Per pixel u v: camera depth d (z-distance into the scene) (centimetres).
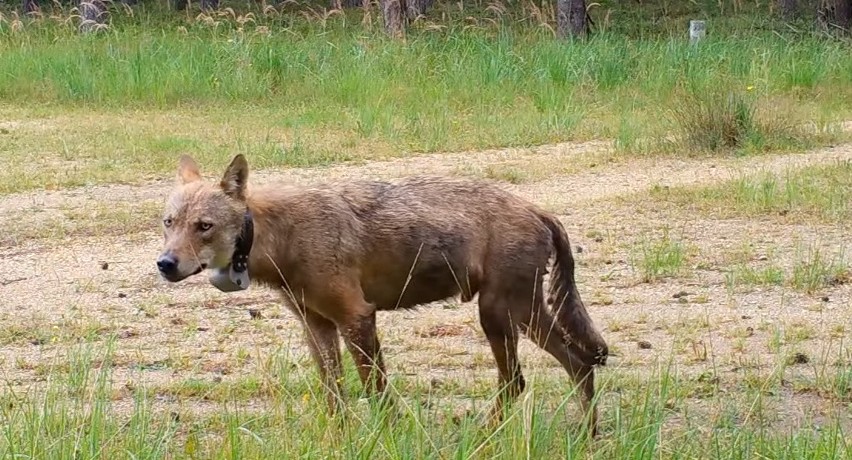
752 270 1345
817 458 767
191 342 1117
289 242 853
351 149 2169
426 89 2850
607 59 3008
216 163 1998
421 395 907
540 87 2834
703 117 2194
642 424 784
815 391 959
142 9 4691
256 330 1152
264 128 2414
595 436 834
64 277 1362
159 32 3622
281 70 2959
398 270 877
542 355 1050
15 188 1809
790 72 2964
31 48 3164
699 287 1293
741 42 3241
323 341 882
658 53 3127
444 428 789
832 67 3048
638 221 1608
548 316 889
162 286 1318
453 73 2939
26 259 1440
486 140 2281
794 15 4566
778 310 1207
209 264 836
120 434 802
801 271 1315
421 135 2298
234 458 740
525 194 1806
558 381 922
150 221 1617
